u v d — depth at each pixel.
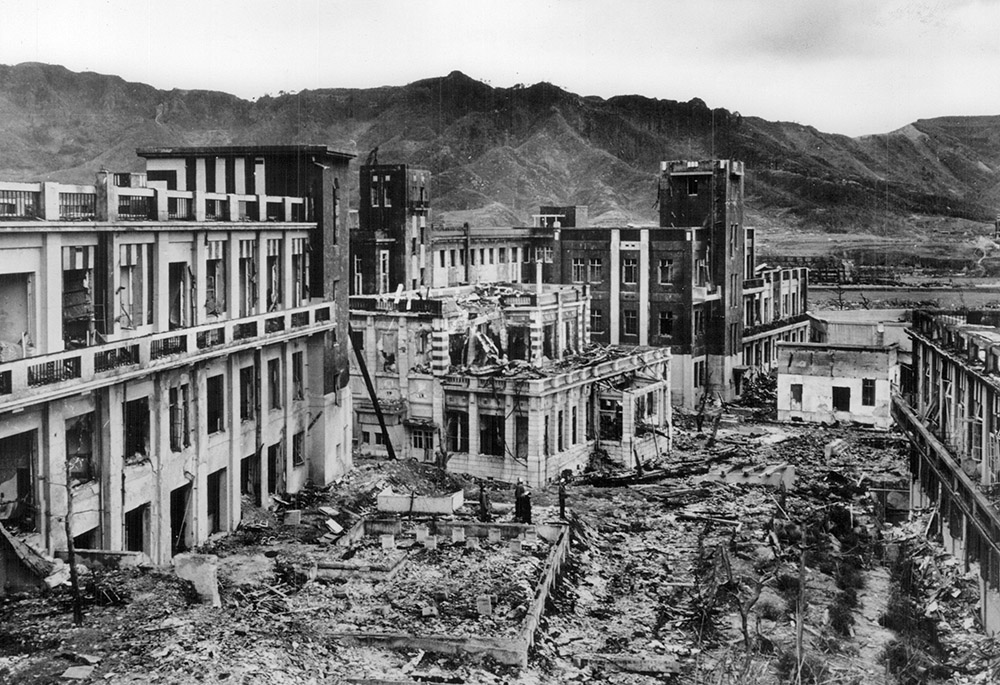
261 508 51.78
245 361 50.53
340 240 59.12
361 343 72.19
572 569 46.16
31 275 36.34
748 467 72.62
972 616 42.38
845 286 157.75
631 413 73.44
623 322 101.31
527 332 77.69
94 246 39.44
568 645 36.94
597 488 67.06
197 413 45.94
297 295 56.41
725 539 53.09
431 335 69.94
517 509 51.59
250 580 39.28
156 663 27.94
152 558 42.72
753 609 42.22
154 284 43.25
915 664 37.25
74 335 39.44
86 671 27.27
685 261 97.88
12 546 33.19
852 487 66.56
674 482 69.06
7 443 35.69
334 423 58.50
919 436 56.44
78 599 30.66
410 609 37.12
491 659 32.91
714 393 101.00
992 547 38.09
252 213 51.72
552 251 104.38
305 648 31.06
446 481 64.31
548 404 68.06
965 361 47.84
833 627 41.12
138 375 40.62
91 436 39.47
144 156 58.75
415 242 88.00
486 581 40.94
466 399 68.88
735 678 34.59
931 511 54.19
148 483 42.41
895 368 89.94
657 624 40.38
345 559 43.22
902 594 46.59
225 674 27.66
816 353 90.25
